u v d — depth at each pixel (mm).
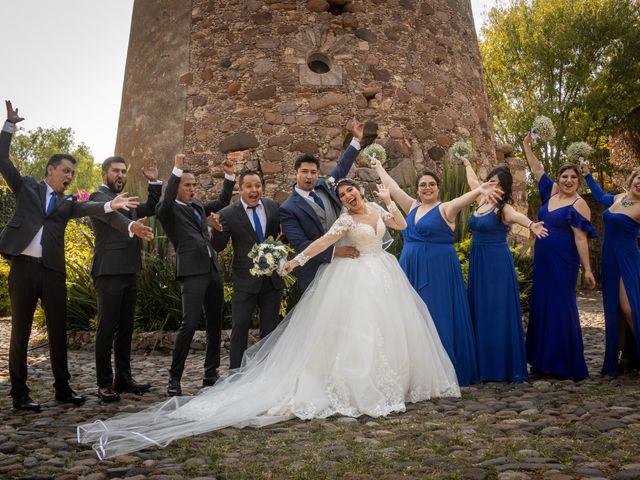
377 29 8227
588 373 4746
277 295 4477
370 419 3488
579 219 4582
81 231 7922
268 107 7934
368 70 8102
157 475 2480
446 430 3131
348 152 5012
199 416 3453
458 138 8703
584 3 16984
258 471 2537
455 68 8961
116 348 4449
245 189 4473
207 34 8383
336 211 4570
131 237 4180
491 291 4645
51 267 3893
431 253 4648
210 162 8031
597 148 17484
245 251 4418
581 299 13344
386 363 3723
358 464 2594
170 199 4266
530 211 18281
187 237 4426
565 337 4562
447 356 4176
